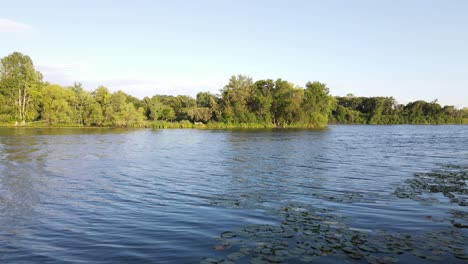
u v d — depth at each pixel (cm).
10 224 1357
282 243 1112
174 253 1052
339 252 1033
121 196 1828
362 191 1912
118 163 3119
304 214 1452
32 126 10544
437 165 2942
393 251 1038
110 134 7631
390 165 2958
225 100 13212
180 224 1339
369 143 5522
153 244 1131
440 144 5347
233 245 1102
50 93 10712
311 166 2928
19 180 2275
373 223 1319
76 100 11044
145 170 2717
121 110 11362
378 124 19212
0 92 10538
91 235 1227
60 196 1827
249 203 1658
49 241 1171
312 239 1145
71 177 2394
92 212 1523
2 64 10419
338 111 19300
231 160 3350
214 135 7694
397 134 8575
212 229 1271
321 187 2044
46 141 5475
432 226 1279
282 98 13212
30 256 1047
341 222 1334
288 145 5109
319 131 9944
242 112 12962
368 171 2638
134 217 1443
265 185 2117
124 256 1040
